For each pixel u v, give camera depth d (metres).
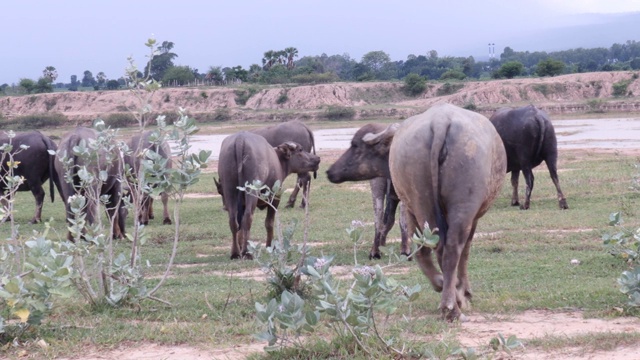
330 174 11.12
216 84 101.44
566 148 34.16
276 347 6.22
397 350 6.07
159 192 8.44
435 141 7.16
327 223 16.02
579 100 76.12
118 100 79.75
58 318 7.94
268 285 8.94
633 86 77.94
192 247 14.05
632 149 31.09
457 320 7.37
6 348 6.91
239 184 12.54
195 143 49.47
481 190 7.26
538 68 99.19
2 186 18.55
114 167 14.05
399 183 7.63
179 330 7.33
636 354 6.13
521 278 9.98
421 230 7.66
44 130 72.12
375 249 12.41
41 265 7.16
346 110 74.25
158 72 118.00
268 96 83.88
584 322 7.40
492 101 78.62
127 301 8.41
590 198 17.62
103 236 8.32
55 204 21.81
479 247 12.59
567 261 11.10
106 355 6.77
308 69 108.06
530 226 14.42
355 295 6.06
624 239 9.20
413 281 10.05
